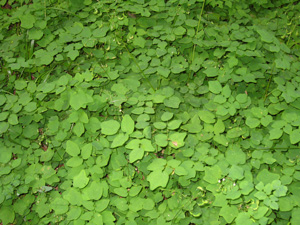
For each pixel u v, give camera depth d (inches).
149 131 29.5
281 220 28.5
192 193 29.8
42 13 41.2
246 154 31.7
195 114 33.9
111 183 30.0
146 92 35.4
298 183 29.4
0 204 30.4
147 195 30.8
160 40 41.0
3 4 46.5
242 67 36.2
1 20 44.6
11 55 40.3
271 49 33.4
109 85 37.0
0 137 33.9
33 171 31.5
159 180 26.4
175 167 28.0
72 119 32.2
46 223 29.5
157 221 28.0
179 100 32.9
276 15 46.9
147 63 37.6
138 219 29.5
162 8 42.3
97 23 41.3
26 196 30.9
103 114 35.3
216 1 43.9
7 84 39.2
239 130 32.7
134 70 37.9
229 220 26.6
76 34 39.1
